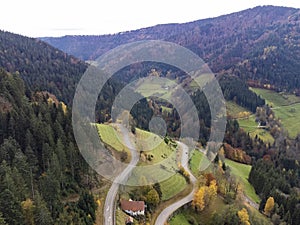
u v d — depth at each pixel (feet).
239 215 270.26
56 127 247.09
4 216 159.53
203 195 273.54
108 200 226.79
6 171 182.29
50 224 170.81
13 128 231.50
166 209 257.96
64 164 231.71
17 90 287.69
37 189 206.08
